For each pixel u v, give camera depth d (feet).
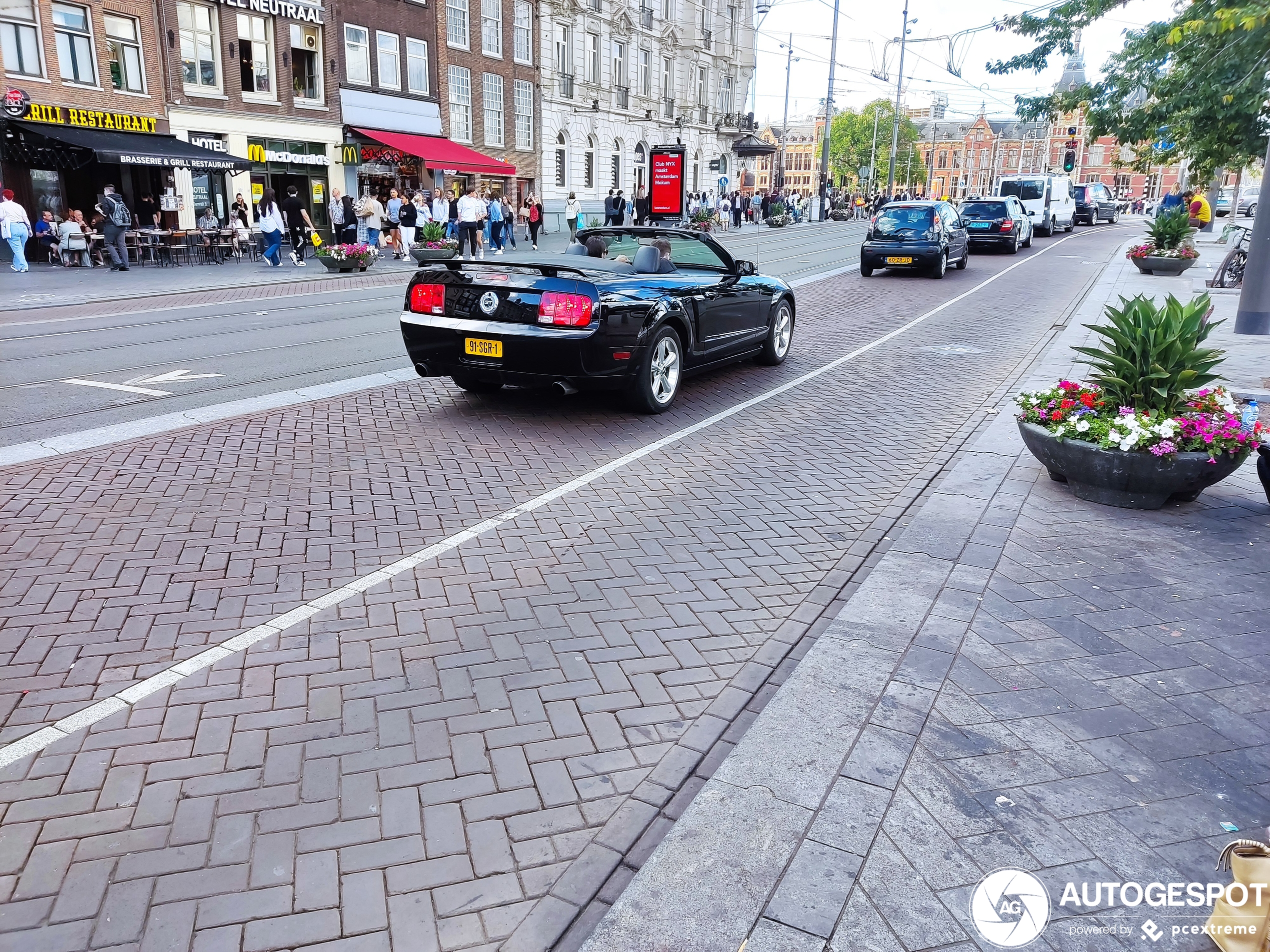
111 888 8.23
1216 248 87.97
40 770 9.82
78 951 7.55
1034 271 74.08
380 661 12.20
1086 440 18.34
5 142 69.15
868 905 8.00
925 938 7.66
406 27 103.65
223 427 23.44
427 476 19.93
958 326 45.01
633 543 16.51
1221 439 17.61
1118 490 18.20
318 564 15.21
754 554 16.15
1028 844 8.77
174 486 18.80
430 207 87.97
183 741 10.39
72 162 73.46
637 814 9.37
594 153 141.18
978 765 9.93
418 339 24.27
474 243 80.28
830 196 208.85
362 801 9.46
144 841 8.82
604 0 136.87
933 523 17.25
